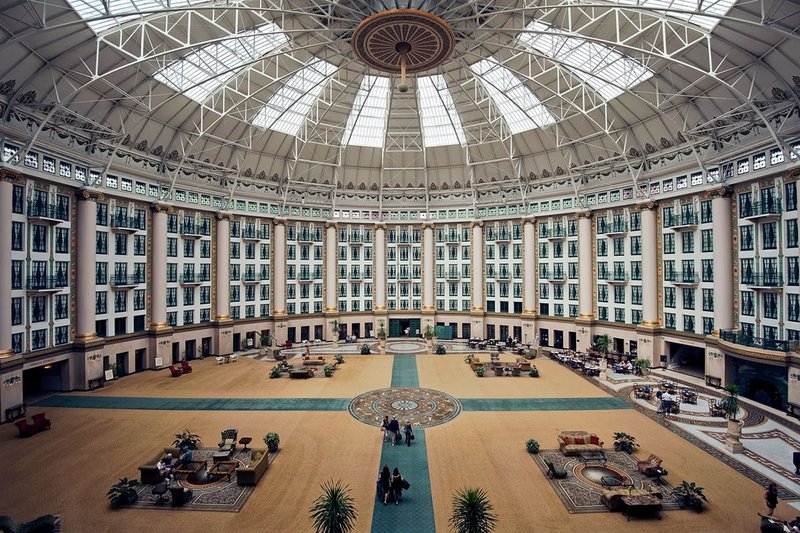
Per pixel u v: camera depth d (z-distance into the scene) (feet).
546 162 131.54
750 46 71.26
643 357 109.19
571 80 101.86
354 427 66.80
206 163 119.34
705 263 96.68
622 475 50.44
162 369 108.06
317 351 131.34
